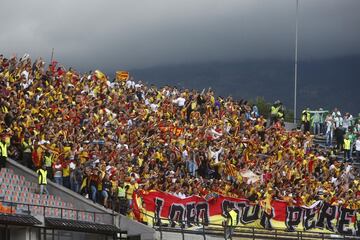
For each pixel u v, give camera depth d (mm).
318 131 111625
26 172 76062
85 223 73188
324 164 99750
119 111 91688
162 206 80688
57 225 70375
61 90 88750
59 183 77062
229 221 80812
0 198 70812
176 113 98062
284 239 86312
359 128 109938
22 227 68938
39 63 89125
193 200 82438
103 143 82312
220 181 87312
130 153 83938
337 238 89000
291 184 94250
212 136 94000
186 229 81250
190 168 88562
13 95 81125
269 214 86750
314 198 91812
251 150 96312
